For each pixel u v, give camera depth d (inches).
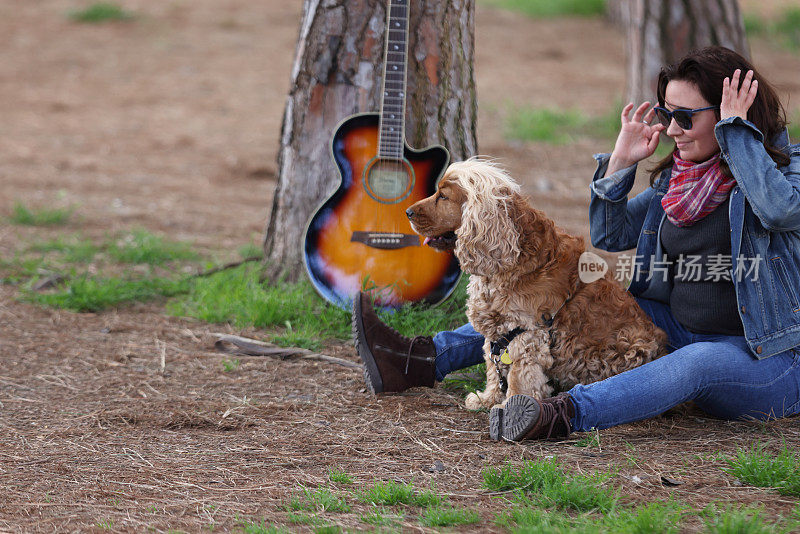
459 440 228.8
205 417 245.6
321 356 297.0
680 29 647.1
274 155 676.1
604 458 212.7
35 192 548.1
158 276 395.5
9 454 219.9
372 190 313.1
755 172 205.8
